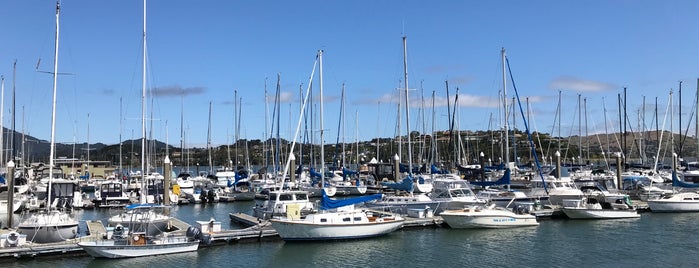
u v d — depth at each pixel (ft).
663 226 124.77
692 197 147.54
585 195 149.59
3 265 86.99
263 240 106.22
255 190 203.10
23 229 96.58
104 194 178.91
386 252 98.84
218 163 343.46
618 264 89.45
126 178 255.29
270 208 130.52
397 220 112.37
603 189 170.40
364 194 214.48
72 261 89.71
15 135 220.02
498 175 232.12
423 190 172.14
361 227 107.34
